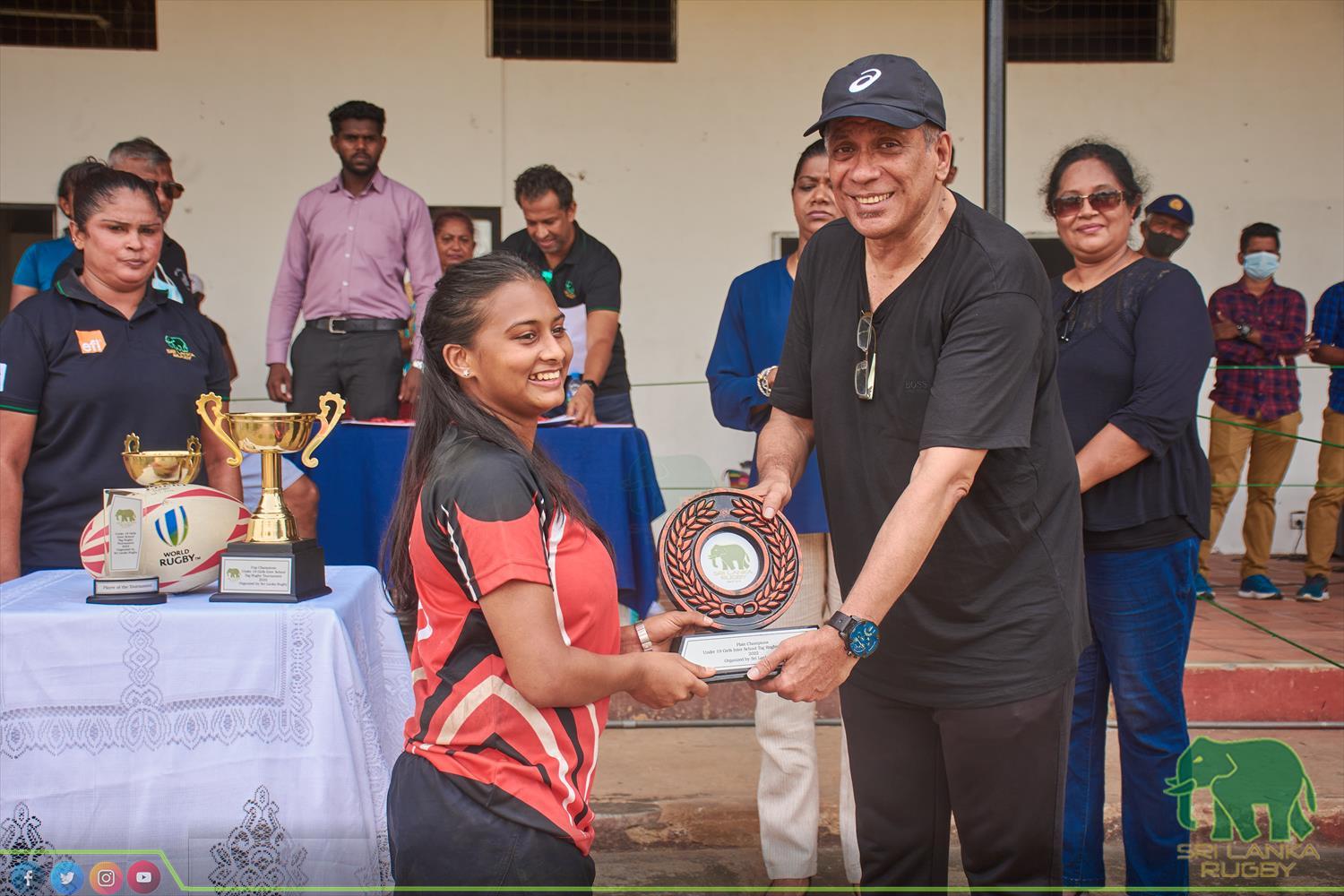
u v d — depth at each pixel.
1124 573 2.64
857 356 2.08
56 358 2.72
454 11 6.22
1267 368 3.05
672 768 3.61
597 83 6.35
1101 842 2.85
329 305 4.61
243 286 6.21
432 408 1.73
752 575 2.06
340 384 4.62
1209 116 6.49
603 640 1.72
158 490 2.35
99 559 2.28
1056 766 2.12
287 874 2.12
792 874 2.95
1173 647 2.66
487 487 1.60
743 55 6.39
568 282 3.92
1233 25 6.44
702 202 6.45
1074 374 2.66
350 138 4.54
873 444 2.08
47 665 2.12
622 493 3.24
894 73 1.87
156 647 2.14
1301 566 3.08
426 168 6.30
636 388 3.44
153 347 2.83
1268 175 6.51
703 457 3.29
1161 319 2.55
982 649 2.06
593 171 6.40
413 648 1.78
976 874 2.19
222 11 6.09
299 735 2.14
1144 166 6.52
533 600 1.58
